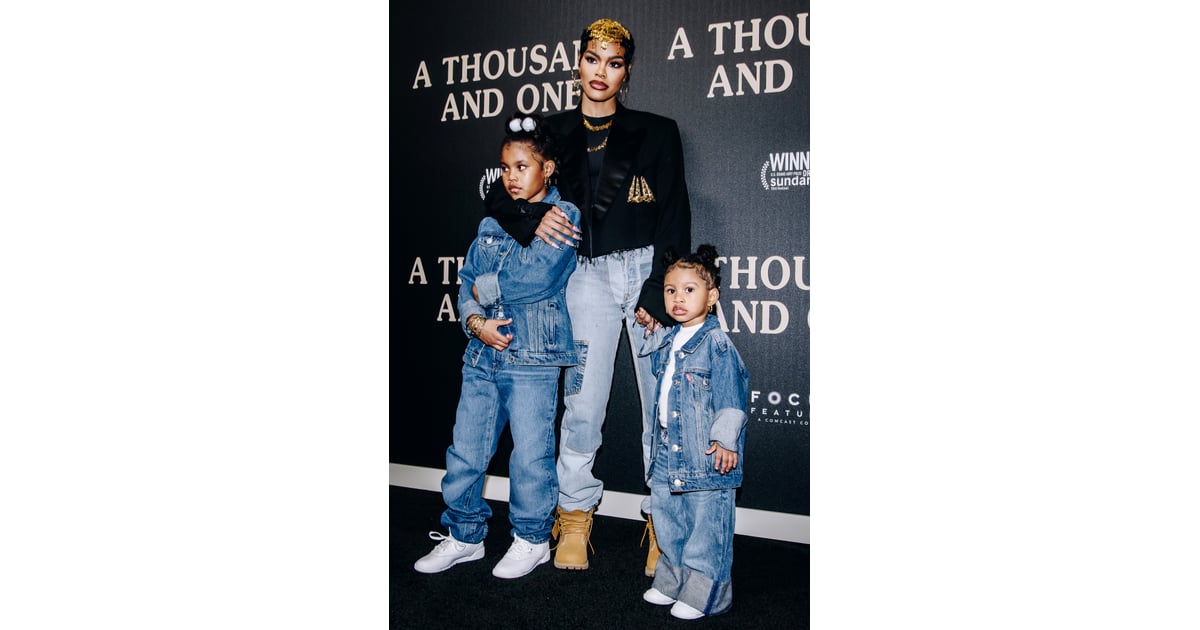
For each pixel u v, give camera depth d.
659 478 1.94
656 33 1.96
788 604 1.86
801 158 1.84
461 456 2.21
